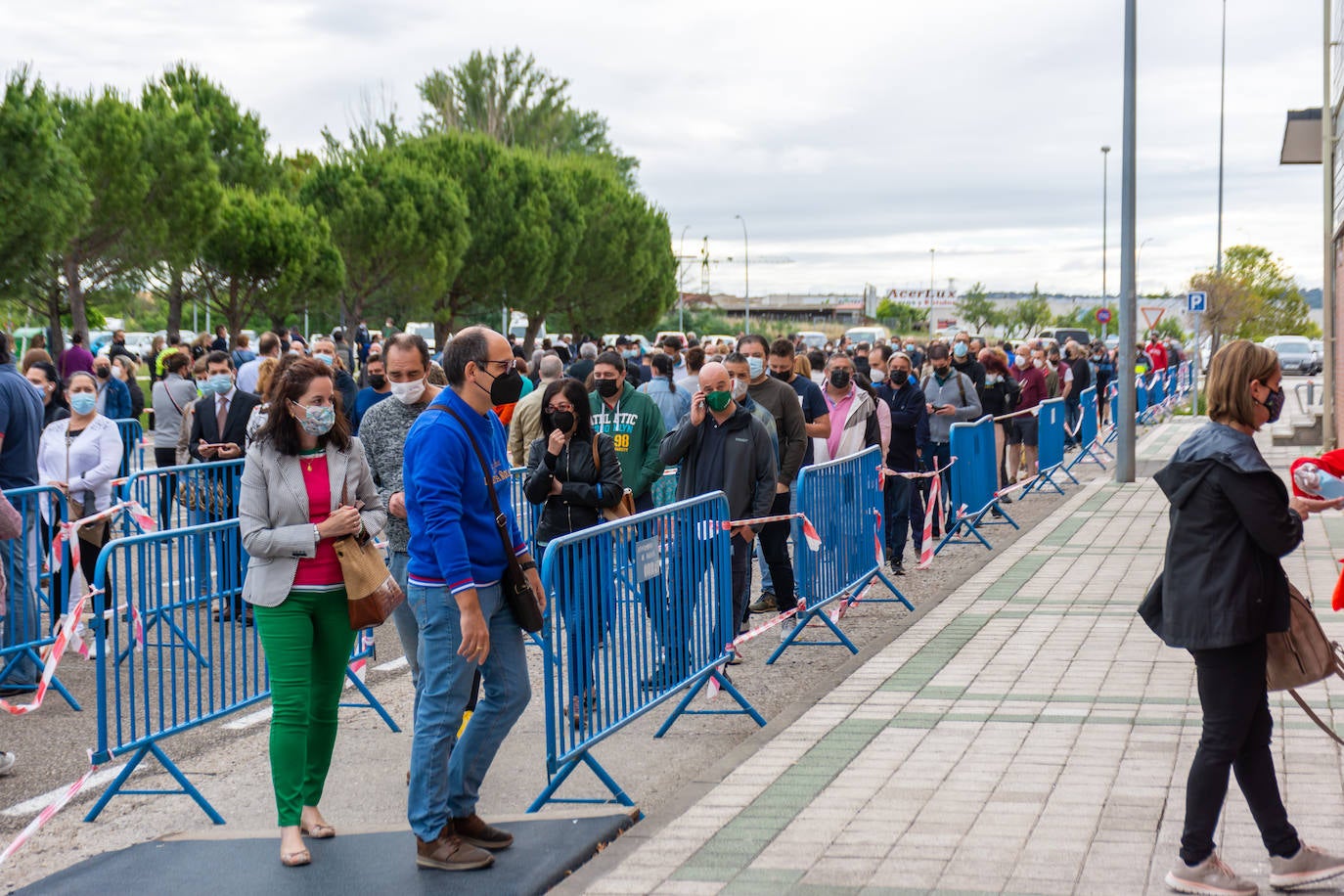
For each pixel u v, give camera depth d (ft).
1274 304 216.33
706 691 23.73
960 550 40.22
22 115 76.48
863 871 14.44
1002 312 325.42
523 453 29.84
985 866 14.47
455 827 15.58
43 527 26.25
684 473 25.44
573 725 17.46
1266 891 13.73
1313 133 74.28
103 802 18.06
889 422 35.01
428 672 15.07
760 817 16.46
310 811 16.53
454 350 14.97
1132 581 32.89
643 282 176.35
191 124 99.35
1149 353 102.83
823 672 25.36
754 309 508.53
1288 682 13.89
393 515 20.15
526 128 209.97
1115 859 14.55
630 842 15.96
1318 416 73.15
